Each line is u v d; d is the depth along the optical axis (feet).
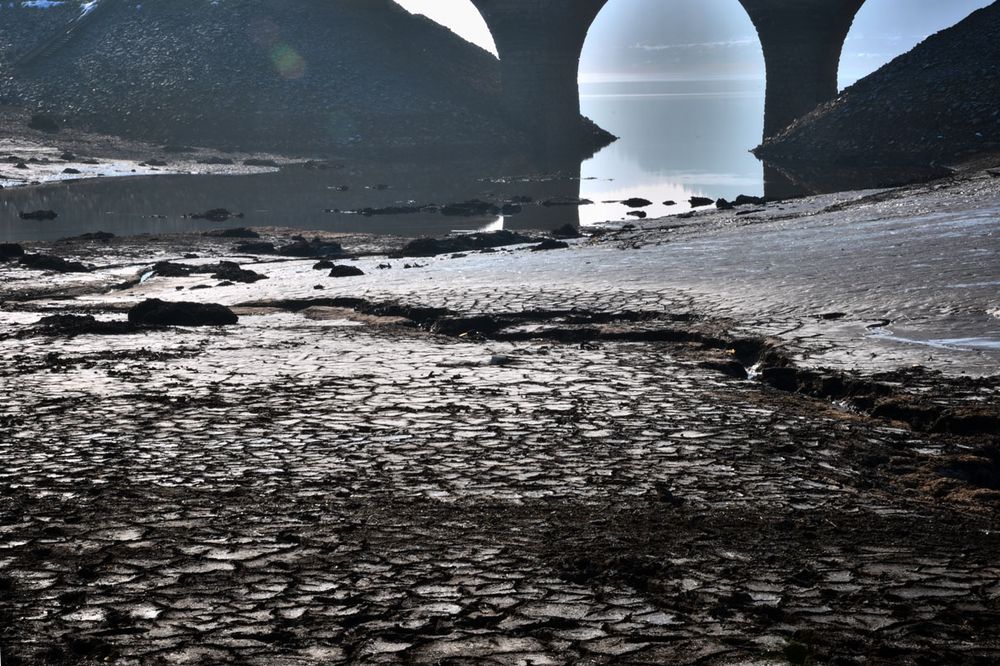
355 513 22.36
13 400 33.30
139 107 255.09
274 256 88.33
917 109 200.34
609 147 259.19
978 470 26.91
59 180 184.34
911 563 19.54
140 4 295.07
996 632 16.42
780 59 242.58
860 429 29.91
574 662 15.25
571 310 47.44
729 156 223.71
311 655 15.51
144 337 45.09
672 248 68.39
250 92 257.34
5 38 294.05
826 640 15.99
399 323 48.08
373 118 251.19
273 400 32.99
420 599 17.65
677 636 16.15
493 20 257.96
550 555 19.79
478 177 193.47
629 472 25.49
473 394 33.60
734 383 35.37
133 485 24.34
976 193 86.99
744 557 19.77
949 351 36.88
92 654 15.61
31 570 18.99
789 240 67.31
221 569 19.04
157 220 133.69
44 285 69.87
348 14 287.48
